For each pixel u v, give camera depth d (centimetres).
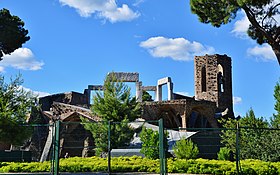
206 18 2695
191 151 2527
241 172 1883
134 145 3712
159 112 5412
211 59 6531
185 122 5297
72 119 4741
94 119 4306
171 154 2680
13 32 4103
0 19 4075
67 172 2194
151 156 2589
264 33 2533
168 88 6284
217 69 6488
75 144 4534
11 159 3369
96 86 6244
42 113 5075
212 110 5716
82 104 5869
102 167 2233
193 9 2673
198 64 6644
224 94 6462
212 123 5691
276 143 2400
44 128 4969
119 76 5944
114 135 3581
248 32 2822
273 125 2802
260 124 2917
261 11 2573
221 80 6575
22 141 2011
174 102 5378
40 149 4706
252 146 2497
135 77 6019
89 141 4394
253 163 2145
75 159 2580
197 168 2064
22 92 2595
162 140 1681
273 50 2578
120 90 3988
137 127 4147
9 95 2511
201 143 3428
